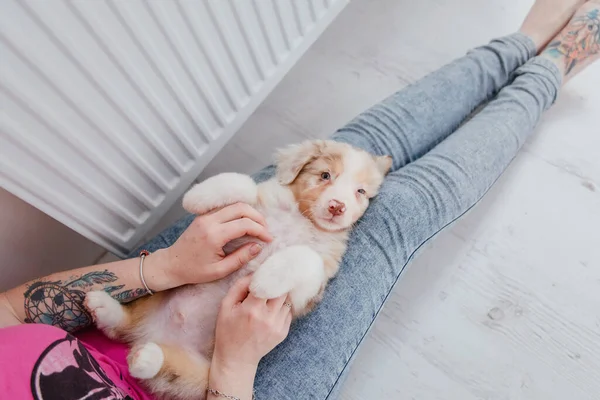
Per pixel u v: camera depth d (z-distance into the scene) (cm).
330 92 167
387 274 106
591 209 145
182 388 89
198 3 93
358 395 130
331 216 98
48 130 86
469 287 139
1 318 90
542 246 142
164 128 108
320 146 108
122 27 84
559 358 130
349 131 126
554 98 145
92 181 101
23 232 119
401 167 128
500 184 150
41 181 92
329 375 96
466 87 136
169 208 139
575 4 146
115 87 90
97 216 109
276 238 100
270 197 104
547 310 135
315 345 96
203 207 96
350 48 171
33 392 67
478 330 134
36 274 128
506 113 131
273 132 164
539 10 150
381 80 166
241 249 91
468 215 147
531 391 127
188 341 94
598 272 138
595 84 158
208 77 109
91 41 81
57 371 71
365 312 102
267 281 85
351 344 101
